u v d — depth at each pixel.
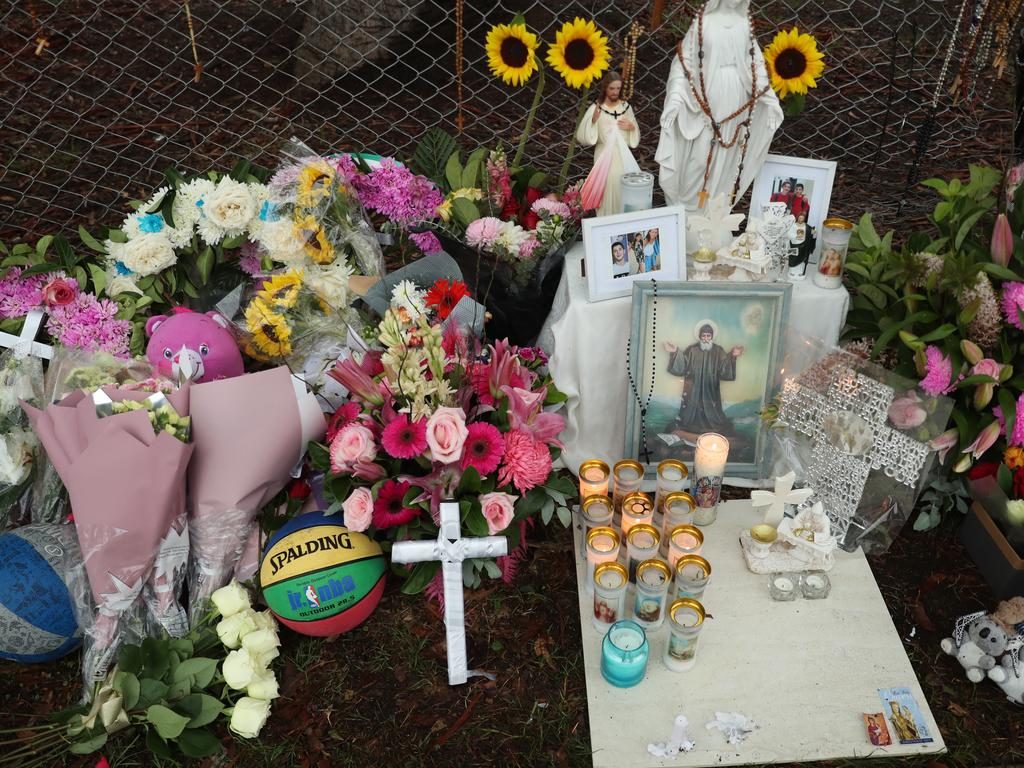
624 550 2.92
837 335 3.36
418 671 2.73
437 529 2.74
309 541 2.70
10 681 2.71
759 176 3.41
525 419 2.73
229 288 3.63
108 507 2.46
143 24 6.72
